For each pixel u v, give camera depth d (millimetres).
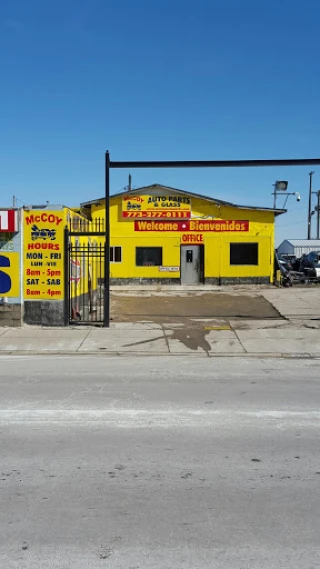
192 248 26484
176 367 9555
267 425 5977
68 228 13938
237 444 5344
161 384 8094
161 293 22812
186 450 5164
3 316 13648
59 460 4895
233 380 8430
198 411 6535
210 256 26297
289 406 6785
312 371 9242
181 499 4102
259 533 3588
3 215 13305
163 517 3809
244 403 6934
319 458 4973
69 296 14000
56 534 3564
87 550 3369
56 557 3287
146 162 13164
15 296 13625
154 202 26203
